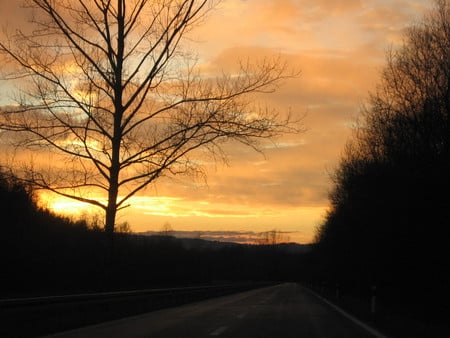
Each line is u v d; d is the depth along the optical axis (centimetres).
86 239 4731
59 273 4791
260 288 8075
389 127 2586
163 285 6500
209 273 9650
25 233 4550
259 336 1349
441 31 2323
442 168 2023
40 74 1811
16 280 4509
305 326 1661
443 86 2155
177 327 1505
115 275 2297
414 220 2286
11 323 1259
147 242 6656
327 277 7681
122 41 1880
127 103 1884
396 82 2502
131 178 1925
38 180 1833
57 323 1416
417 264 2377
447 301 2033
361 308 2655
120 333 1321
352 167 3903
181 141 1842
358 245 4103
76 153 1873
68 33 1825
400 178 2345
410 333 1474
